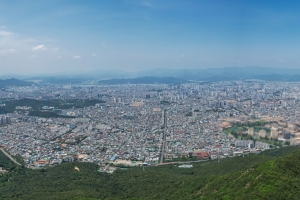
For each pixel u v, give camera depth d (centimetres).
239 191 19075
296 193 17075
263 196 17025
